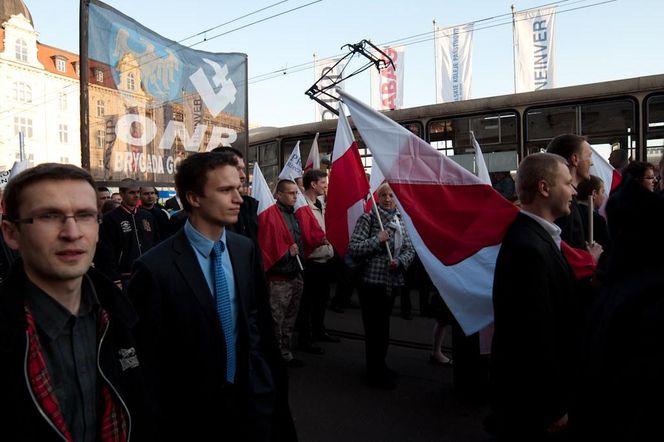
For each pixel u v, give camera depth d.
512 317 2.25
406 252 4.50
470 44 17.12
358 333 6.38
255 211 4.72
